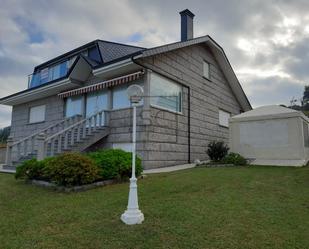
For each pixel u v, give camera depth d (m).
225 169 10.86
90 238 4.20
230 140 13.91
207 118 18.03
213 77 19.47
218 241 3.99
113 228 4.57
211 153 14.00
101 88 14.39
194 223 4.70
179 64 15.45
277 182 7.84
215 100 19.44
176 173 10.08
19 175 9.03
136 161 9.12
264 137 12.95
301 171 9.47
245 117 13.62
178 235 4.22
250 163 12.85
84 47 18.88
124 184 8.23
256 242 3.95
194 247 3.82
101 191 7.30
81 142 12.54
